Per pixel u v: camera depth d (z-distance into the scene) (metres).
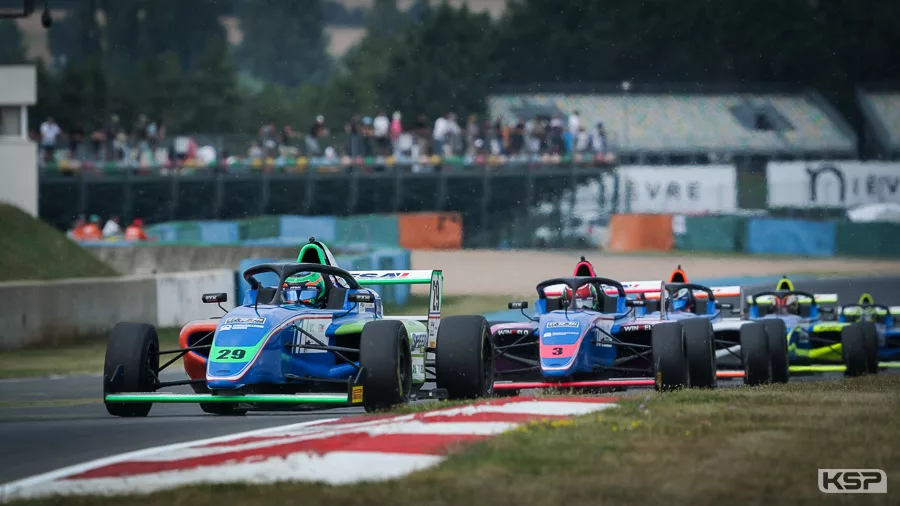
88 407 45.22
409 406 34.19
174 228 159.25
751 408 31.92
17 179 118.06
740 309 63.22
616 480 22.31
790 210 195.62
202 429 32.75
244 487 22.08
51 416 39.69
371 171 177.88
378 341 33.78
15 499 21.97
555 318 44.56
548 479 22.39
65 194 164.25
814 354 65.88
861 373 56.19
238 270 97.50
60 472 24.64
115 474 24.11
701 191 191.50
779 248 170.12
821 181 197.38
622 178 192.38
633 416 30.20
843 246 168.25
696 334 42.34
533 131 194.25
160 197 172.25
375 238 162.12
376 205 182.88
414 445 26.03
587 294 47.56
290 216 170.12
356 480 22.75
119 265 128.50
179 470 24.25
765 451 25.12
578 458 24.31
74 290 82.38
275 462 24.55
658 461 24.06
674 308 56.50
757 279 134.62
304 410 38.59
